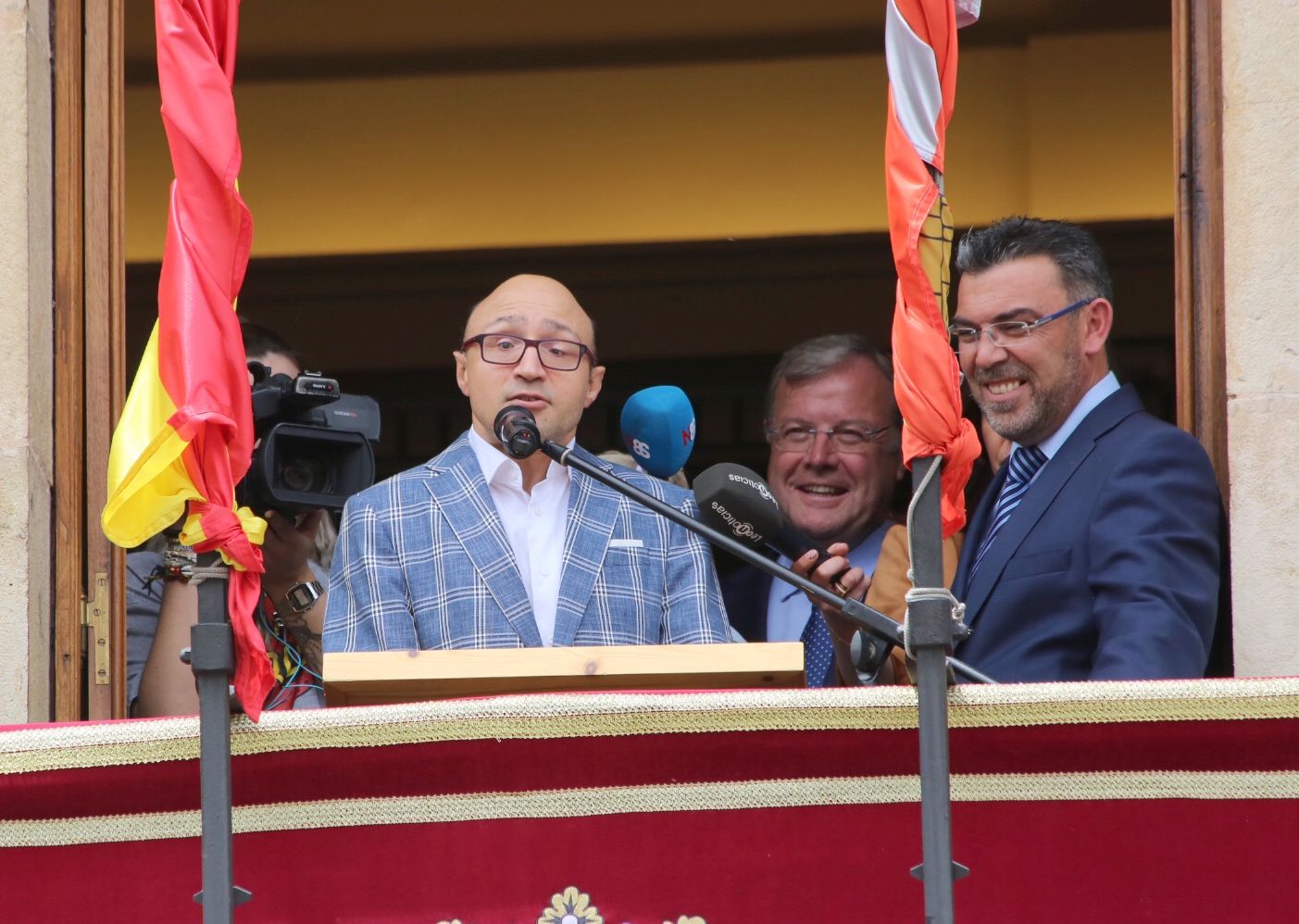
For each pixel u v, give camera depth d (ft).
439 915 40.16
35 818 40.78
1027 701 40.06
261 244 96.22
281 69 96.27
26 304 51.90
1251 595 50.06
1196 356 52.70
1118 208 91.97
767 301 96.58
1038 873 40.22
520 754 40.47
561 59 96.02
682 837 40.40
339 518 65.00
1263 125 51.85
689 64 96.48
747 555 42.32
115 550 52.54
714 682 42.09
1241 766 40.34
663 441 51.13
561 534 50.65
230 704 39.81
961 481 40.04
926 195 39.29
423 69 96.63
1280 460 50.47
